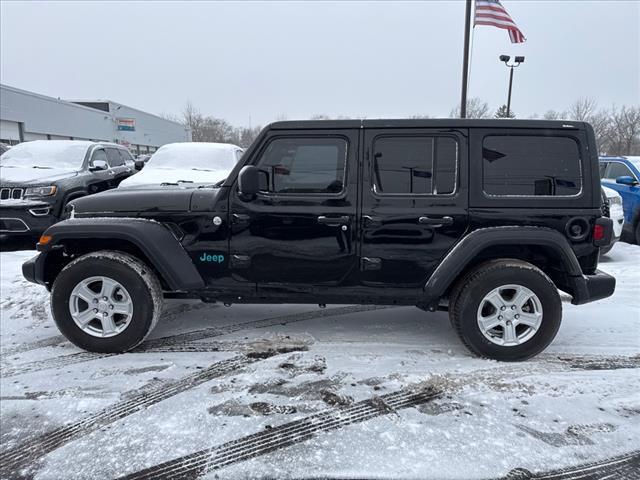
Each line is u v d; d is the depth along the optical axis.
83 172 8.38
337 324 4.31
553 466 2.33
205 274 3.62
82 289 3.57
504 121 3.40
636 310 4.68
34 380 3.25
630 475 2.28
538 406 2.86
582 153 3.38
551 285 3.39
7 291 5.38
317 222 3.47
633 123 35.06
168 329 4.20
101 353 3.65
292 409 2.83
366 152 3.43
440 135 3.41
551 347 3.78
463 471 2.28
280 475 2.26
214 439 2.55
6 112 26.52
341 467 2.31
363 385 3.12
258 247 3.54
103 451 2.46
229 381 3.19
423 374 3.28
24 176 7.72
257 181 3.31
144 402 2.94
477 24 11.83
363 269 3.52
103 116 38.69
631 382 3.18
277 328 4.21
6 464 2.38
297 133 3.46
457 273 3.39
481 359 3.52
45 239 3.51
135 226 3.48
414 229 3.43
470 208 3.39
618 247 8.06
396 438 2.54
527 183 3.40
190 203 3.56
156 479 2.25
